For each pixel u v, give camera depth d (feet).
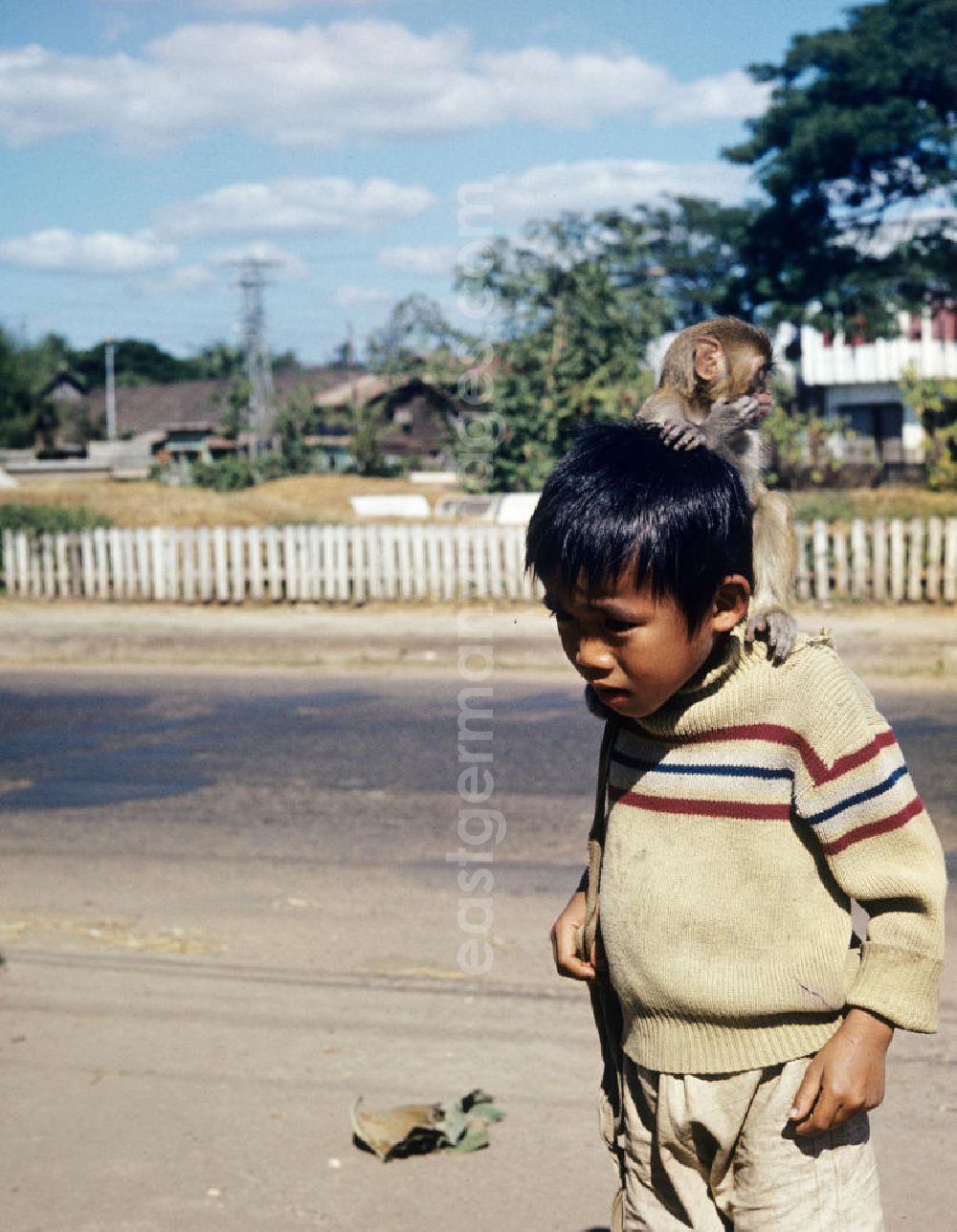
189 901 21.11
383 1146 12.60
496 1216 11.62
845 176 139.64
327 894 21.42
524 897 21.20
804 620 51.62
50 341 334.85
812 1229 7.18
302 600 61.41
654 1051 7.50
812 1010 7.16
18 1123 13.35
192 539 62.44
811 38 138.31
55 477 175.94
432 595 60.29
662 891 7.32
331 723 37.47
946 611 53.67
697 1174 7.59
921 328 164.76
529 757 32.48
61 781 30.76
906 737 34.14
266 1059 14.88
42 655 52.34
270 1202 11.83
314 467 188.34
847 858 7.11
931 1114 13.52
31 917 20.29
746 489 7.18
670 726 7.28
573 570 6.84
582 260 81.05
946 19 136.36
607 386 81.15
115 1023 15.94
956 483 91.40
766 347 13.91
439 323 85.76
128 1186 12.09
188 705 40.98
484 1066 14.71
